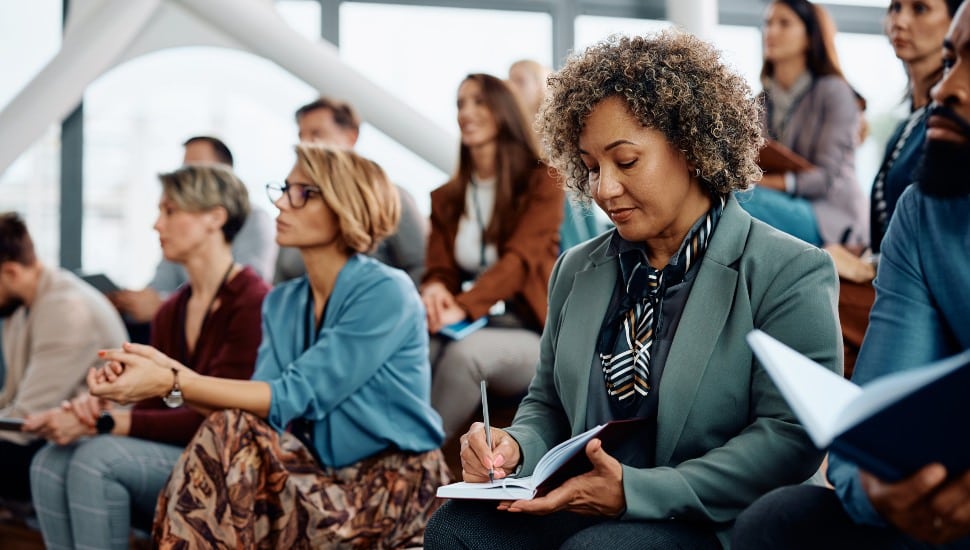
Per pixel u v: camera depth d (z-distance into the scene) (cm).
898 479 107
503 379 296
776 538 122
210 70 485
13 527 315
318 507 208
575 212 319
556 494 142
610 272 164
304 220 237
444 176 436
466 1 480
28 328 325
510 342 298
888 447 103
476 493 145
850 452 106
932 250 132
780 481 144
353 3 475
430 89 479
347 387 228
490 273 305
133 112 482
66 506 252
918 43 251
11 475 308
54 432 248
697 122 150
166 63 480
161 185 273
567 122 157
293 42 434
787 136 314
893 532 118
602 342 161
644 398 155
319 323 241
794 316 147
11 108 433
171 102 486
